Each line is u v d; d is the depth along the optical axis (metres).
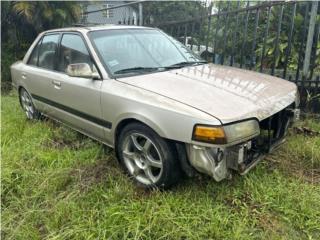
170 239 2.56
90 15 12.73
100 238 2.59
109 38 3.77
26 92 5.20
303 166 3.53
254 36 5.28
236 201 2.92
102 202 3.00
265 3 4.91
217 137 2.54
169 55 3.92
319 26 4.74
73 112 3.95
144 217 2.72
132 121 3.16
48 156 3.85
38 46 4.82
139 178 3.24
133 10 10.66
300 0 4.67
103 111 3.40
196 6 8.03
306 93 4.91
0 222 2.88
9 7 8.64
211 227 2.60
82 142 4.18
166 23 6.66
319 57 5.32
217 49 6.33
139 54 3.72
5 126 4.88
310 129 4.30
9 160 3.76
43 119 5.11
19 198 3.23
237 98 2.87
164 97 2.90
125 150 3.29
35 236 2.67
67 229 2.71
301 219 2.69
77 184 3.28
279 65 5.80
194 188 3.10
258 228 2.64
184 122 2.67
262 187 3.06
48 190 3.23
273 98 3.04
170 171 2.93
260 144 3.18
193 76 3.38
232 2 6.34
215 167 2.67
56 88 4.12
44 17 8.72
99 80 3.44
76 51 3.86
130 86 3.18
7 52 9.09
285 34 5.75
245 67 6.17
